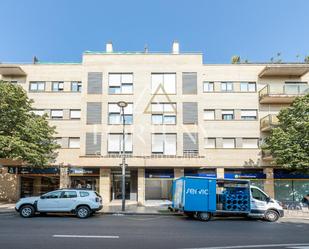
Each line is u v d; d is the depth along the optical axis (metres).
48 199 19.08
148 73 31.41
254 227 15.92
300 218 21.28
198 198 19.25
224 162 31.08
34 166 29.77
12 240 10.85
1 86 25.45
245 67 33.03
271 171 31.14
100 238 11.46
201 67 31.41
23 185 31.70
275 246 10.38
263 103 32.44
